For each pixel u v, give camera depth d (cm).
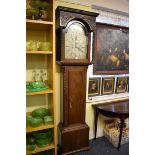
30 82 191
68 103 205
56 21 195
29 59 197
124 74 274
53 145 188
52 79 182
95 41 237
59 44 193
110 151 225
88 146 224
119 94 275
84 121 219
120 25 255
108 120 269
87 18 197
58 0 205
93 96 251
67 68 198
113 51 256
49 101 206
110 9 240
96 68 245
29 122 181
